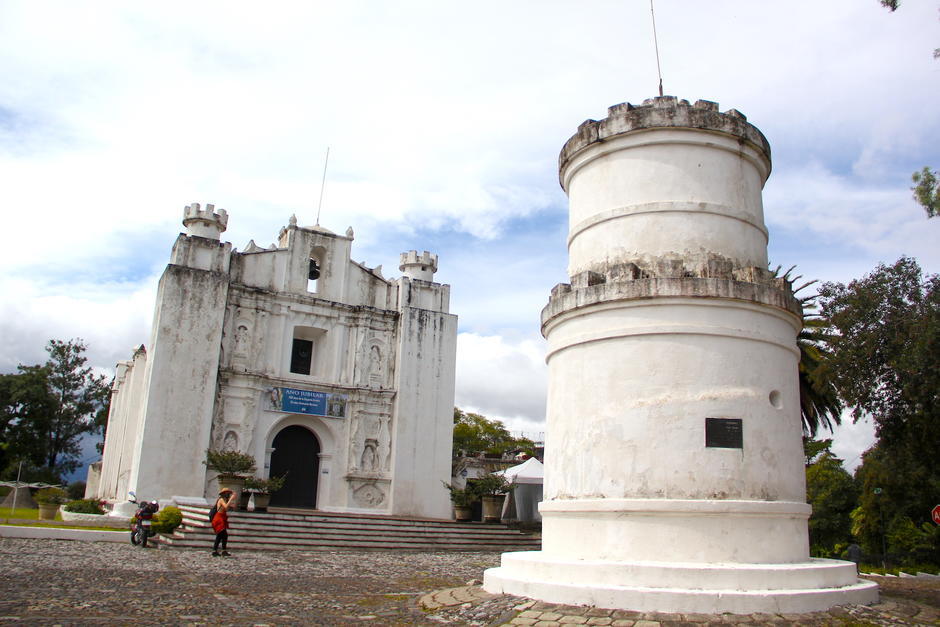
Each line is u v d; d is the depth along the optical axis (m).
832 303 16.23
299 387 32.22
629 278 10.88
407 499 32.69
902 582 16.41
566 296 11.45
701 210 11.38
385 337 34.66
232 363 30.81
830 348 19.88
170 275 29.66
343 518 26.84
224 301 30.44
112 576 13.76
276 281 32.88
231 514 24.34
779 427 10.57
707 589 8.95
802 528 10.53
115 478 40.41
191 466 28.53
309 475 32.47
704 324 10.46
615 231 11.72
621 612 8.68
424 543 26.38
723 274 11.02
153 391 28.47
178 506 26.14
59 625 8.59
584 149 12.38
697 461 10.01
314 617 9.85
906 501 28.55
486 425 59.84
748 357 10.56
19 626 8.43
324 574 16.14
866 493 30.52
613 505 10.02
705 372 10.32
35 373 61.94
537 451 60.38
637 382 10.45
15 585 11.84
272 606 10.83
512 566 10.86
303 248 33.94
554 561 9.94
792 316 11.23
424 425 33.81
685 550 9.65
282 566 17.69
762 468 10.20
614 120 11.90
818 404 24.52
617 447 10.37
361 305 34.56
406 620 9.62
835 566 9.98
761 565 9.47
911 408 15.16
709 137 11.66
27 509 41.28
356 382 33.31
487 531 28.92
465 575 16.55
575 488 10.78
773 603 8.70
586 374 11.04
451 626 9.19
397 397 33.53
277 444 32.09
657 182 11.56
